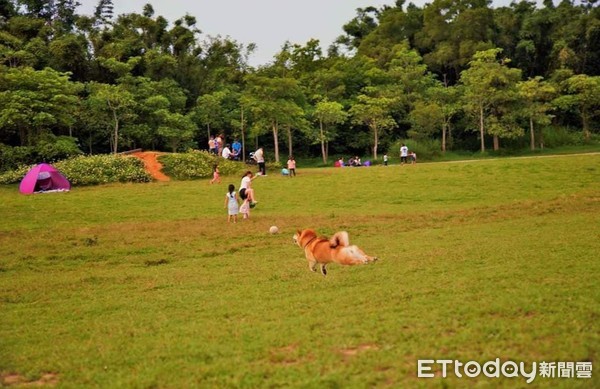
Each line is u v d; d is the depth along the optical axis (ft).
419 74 213.25
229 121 189.98
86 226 65.26
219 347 25.07
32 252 52.29
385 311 28.68
